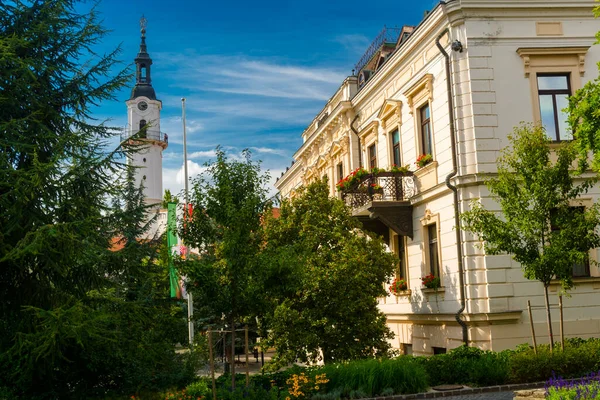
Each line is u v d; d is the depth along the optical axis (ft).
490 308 59.57
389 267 66.33
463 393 48.73
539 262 50.98
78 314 43.60
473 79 62.75
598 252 62.23
